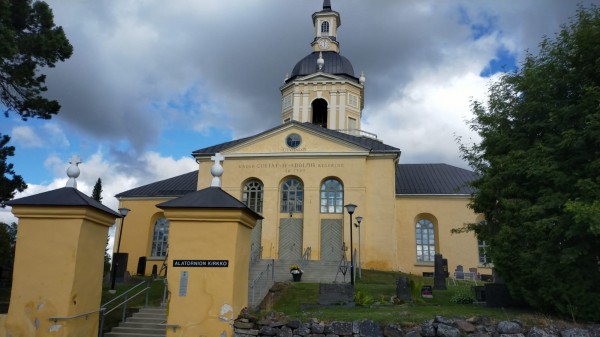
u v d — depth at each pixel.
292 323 12.24
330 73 45.75
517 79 16.88
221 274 10.72
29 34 20.81
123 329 15.41
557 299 13.85
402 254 38.75
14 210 10.80
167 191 42.66
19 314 10.38
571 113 14.59
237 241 10.92
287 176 37.06
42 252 10.62
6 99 21.14
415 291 18.86
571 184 14.12
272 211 36.41
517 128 16.83
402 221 39.47
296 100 44.47
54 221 10.78
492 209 17.28
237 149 38.16
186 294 10.70
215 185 11.66
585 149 14.26
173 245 10.93
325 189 36.84
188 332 10.51
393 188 36.12
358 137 40.69
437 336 12.35
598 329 12.42
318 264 31.73
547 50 16.11
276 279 27.34
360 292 18.25
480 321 12.91
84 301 10.89
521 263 14.53
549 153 14.86
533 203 15.55
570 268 13.62
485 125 17.67
